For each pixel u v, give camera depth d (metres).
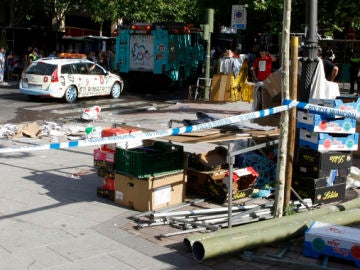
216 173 7.70
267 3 23.30
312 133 7.34
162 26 24.55
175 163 7.27
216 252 5.37
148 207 6.98
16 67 29.02
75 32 40.44
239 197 7.57
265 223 6.12
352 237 5.46
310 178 7.30
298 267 5.37
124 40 25.48
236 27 19.08
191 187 7.86
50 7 34.97
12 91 23.47
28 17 34.62
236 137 7.18
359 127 10.34
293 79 6.56
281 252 5.68
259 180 7.96
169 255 5.64
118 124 14.91
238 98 21.06
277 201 6.54
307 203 7.25
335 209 6.77
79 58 21.81
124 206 7.28
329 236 5.48
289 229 5.92
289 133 6.66
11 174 8.99
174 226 6.47
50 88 19.39
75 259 5.50
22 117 16.19
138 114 17.34
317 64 7.94
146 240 6.04
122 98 22.38
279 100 8.68
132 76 25.83
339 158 7.46
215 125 6.27
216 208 7.05
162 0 37.59
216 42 34.97
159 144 7.55
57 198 7.62
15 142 12.00
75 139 12.51
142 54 25.19
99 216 6.85
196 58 27.88
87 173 9.15
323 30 23.81
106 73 21.72
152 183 6.96
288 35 6.33
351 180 8.38
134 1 35.72
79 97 20.50
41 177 8.81
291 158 6.71
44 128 13.51
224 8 26.14
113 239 6.07
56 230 6.31
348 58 28.98
